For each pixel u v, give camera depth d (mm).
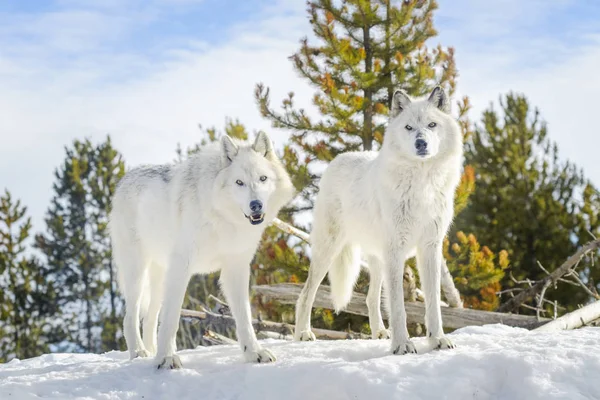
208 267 5996
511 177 18391
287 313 12680
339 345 6023
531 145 18812
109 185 29734
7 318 25828
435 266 5852
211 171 5746
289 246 11859
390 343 6043
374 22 12445
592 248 10461
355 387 4816
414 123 5676
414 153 5523
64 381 5414
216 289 18750
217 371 5473
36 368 6148
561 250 17156
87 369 5828
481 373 4832
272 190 5715
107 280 29125
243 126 18234
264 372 5211
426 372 4879
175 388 5219
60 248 28922
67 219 29516
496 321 8875
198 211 5707
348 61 12000
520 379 4711
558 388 4555
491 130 19281
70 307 28484
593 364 4715
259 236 5844
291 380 5051
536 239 17547
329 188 7160
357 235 6699
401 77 12180
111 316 27922
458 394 4707
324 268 7250
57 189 29969
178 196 5871
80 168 29688
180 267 5719
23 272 26625
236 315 5797
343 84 12477
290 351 5906
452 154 5770
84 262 28719
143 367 5625
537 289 11258
